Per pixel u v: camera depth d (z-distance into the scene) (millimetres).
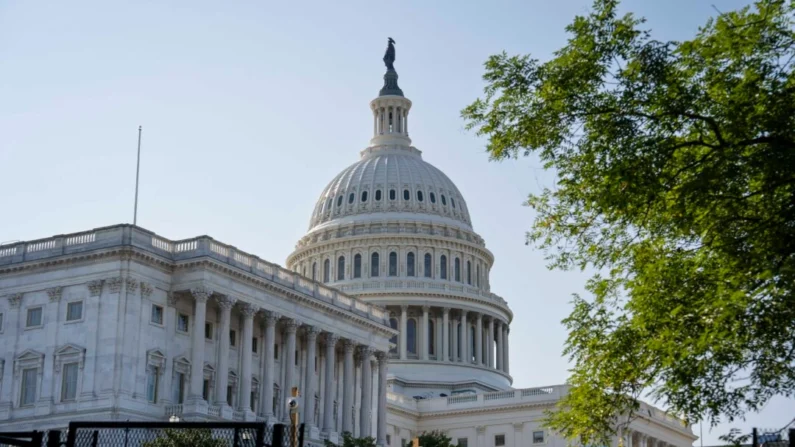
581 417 45094
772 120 36469
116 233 110250
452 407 174000
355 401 138375
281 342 125562
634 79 38969
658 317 40031
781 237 36094
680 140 38719
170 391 111188
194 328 113062
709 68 38969
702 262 40375
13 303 112625
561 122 40438
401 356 192500
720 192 38094
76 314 109812
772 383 39188
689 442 189000
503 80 41375
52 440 31156
